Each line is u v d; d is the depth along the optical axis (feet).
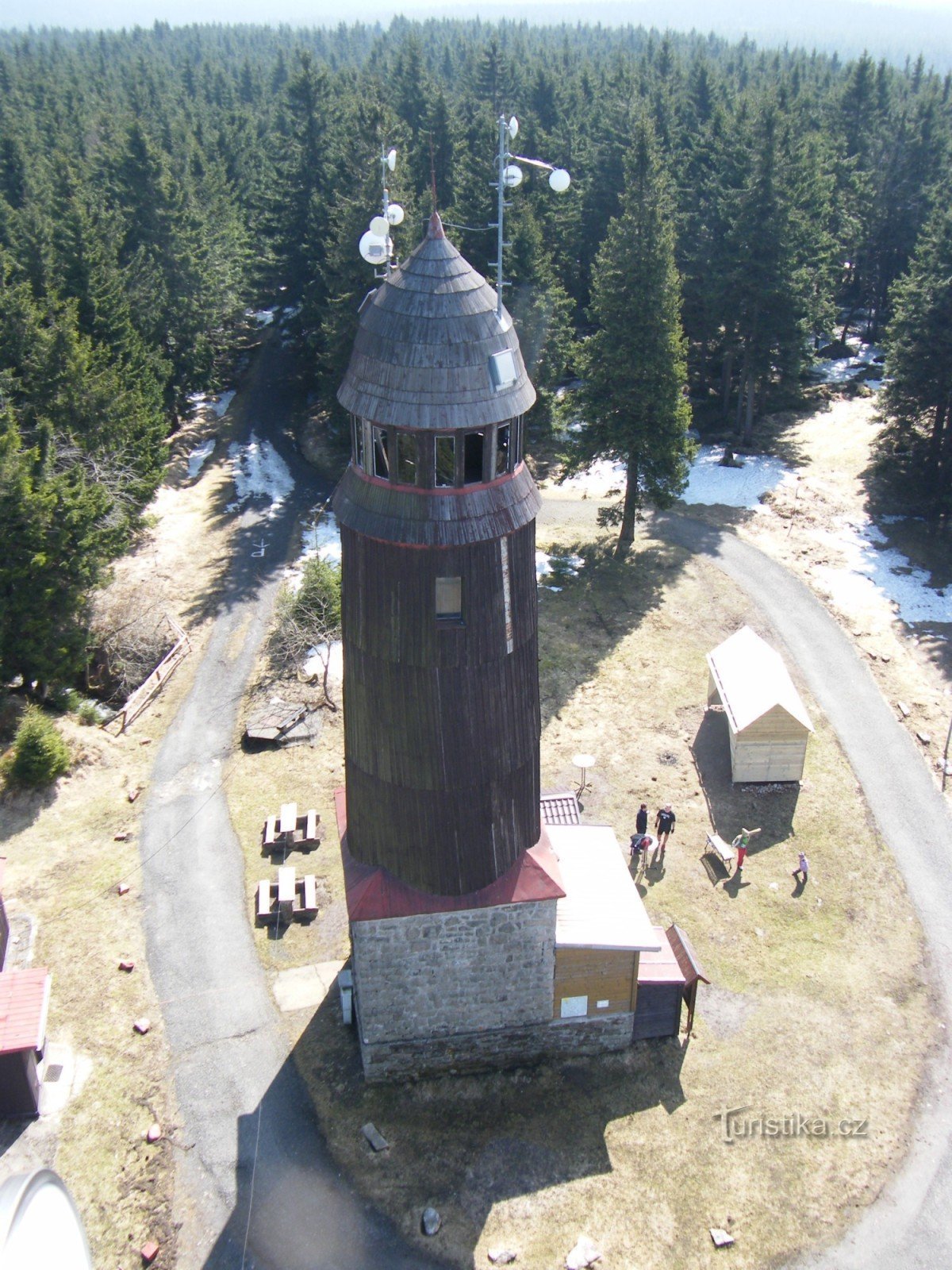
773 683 117.29
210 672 138.31
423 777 68.23
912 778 118.42
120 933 96.73
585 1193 74.13
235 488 195.42
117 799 114.52
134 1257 70.23
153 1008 88.99
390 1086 81.97
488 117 264.31
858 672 138.10
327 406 207.72
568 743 124.06
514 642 66.74
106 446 158.20
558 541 173.78
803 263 208.23
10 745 117.50
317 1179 75.10
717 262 202.08
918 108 253.24
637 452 160.45
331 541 174.19
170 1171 75.66
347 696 70.38
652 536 175.01
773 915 99.45
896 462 194.39
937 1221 72.38
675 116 280.31
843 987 91.56
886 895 101.96
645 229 144.87
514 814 72.79
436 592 62.44
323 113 225.35
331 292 188.96
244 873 104.42
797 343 198.90
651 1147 77.36
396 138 183.32
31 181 252.62
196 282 222.48
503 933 75.77
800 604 154.10
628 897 83.20
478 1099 81.00
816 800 114.83
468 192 202.69
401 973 76.28
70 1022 87.25
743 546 171.32
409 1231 71.77
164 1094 81.35
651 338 150.71
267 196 248.11
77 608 128.98
